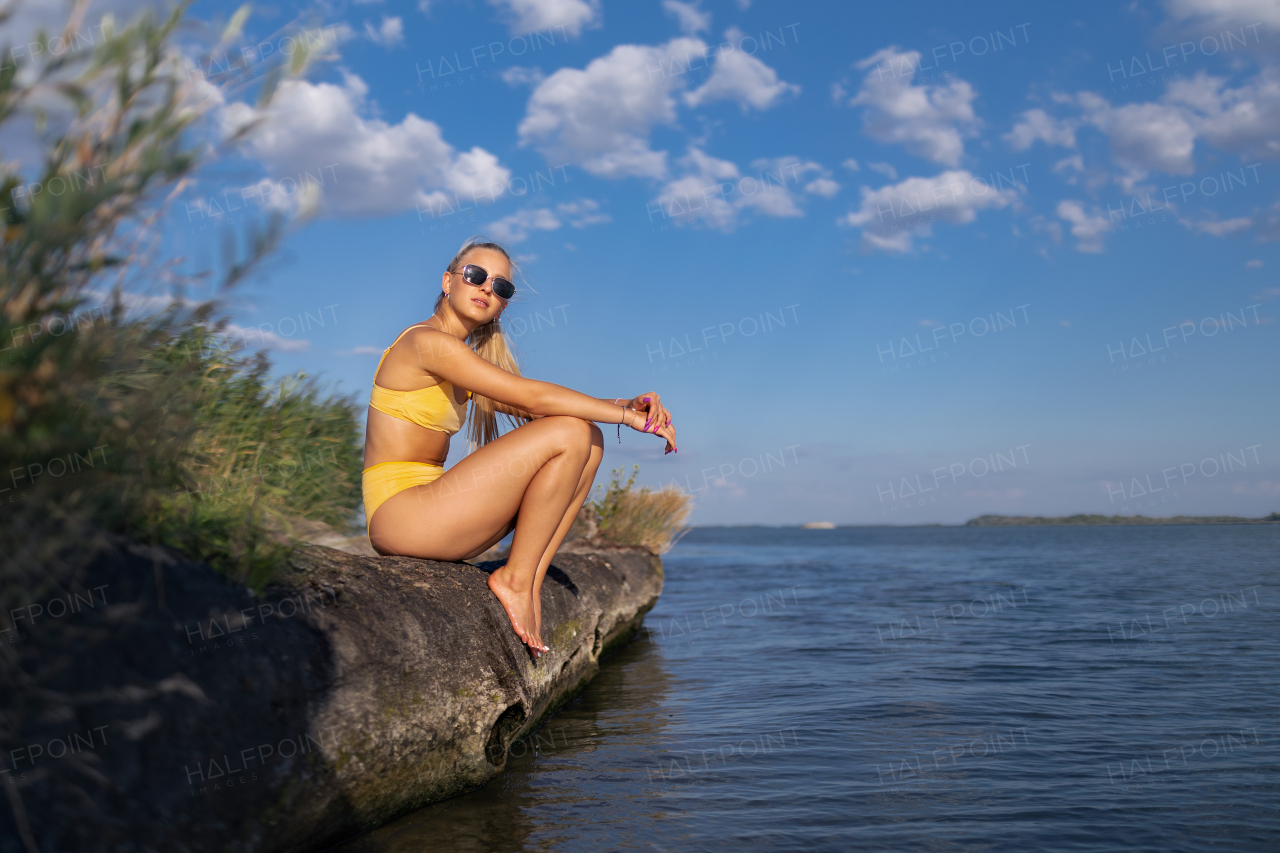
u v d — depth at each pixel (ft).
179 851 5.38
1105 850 8.36
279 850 6.66
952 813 9.59
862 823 9.21
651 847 8.34
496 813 9.36
